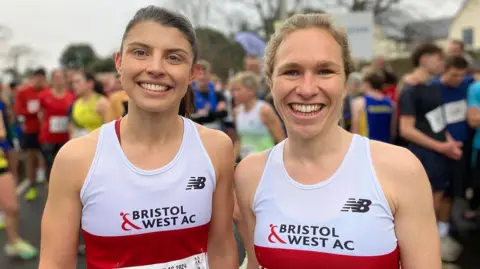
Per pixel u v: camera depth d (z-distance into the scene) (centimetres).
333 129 140
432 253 133
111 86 711
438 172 395
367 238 130
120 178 146
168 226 148
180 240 151
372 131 478
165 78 146
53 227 149
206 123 532
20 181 820
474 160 451
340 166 138
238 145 441
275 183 144
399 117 417
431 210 134
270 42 149
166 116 150
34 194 674
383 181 133
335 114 140
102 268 148
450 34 3219
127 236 145
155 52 144
